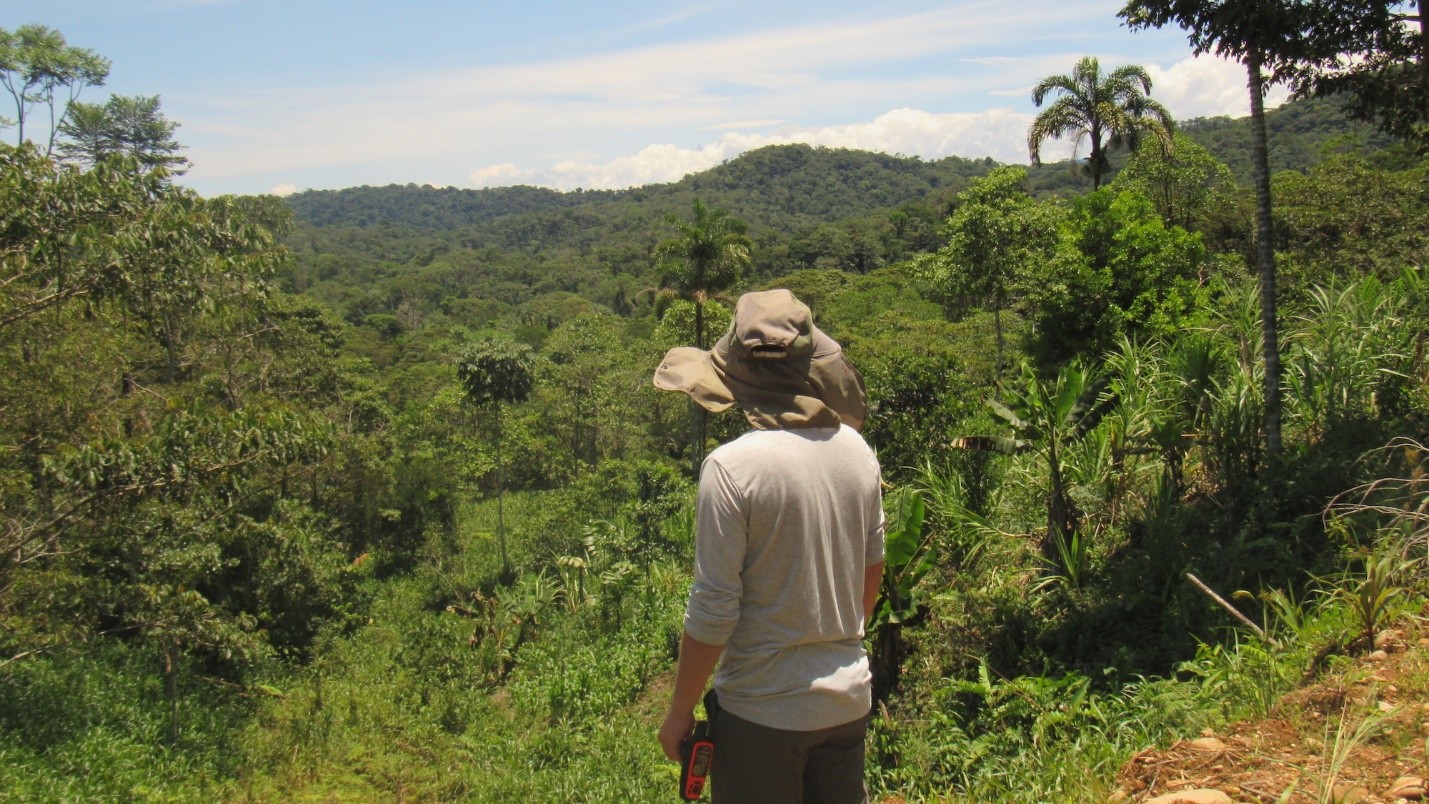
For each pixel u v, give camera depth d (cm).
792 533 164
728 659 174
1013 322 2956
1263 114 861
